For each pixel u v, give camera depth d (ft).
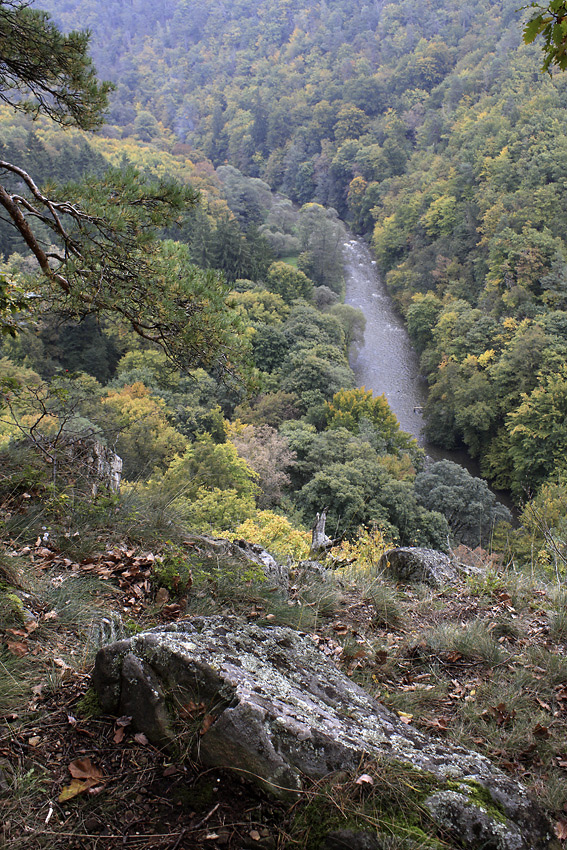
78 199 16.06
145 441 88.84
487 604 14.92
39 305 16.19
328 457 97.35
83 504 13.78
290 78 397.19
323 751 6.57
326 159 315.37
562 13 7.38
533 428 114.93
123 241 15.35
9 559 10.46
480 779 6.78
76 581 10.96
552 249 153.79
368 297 213.87
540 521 20.77
